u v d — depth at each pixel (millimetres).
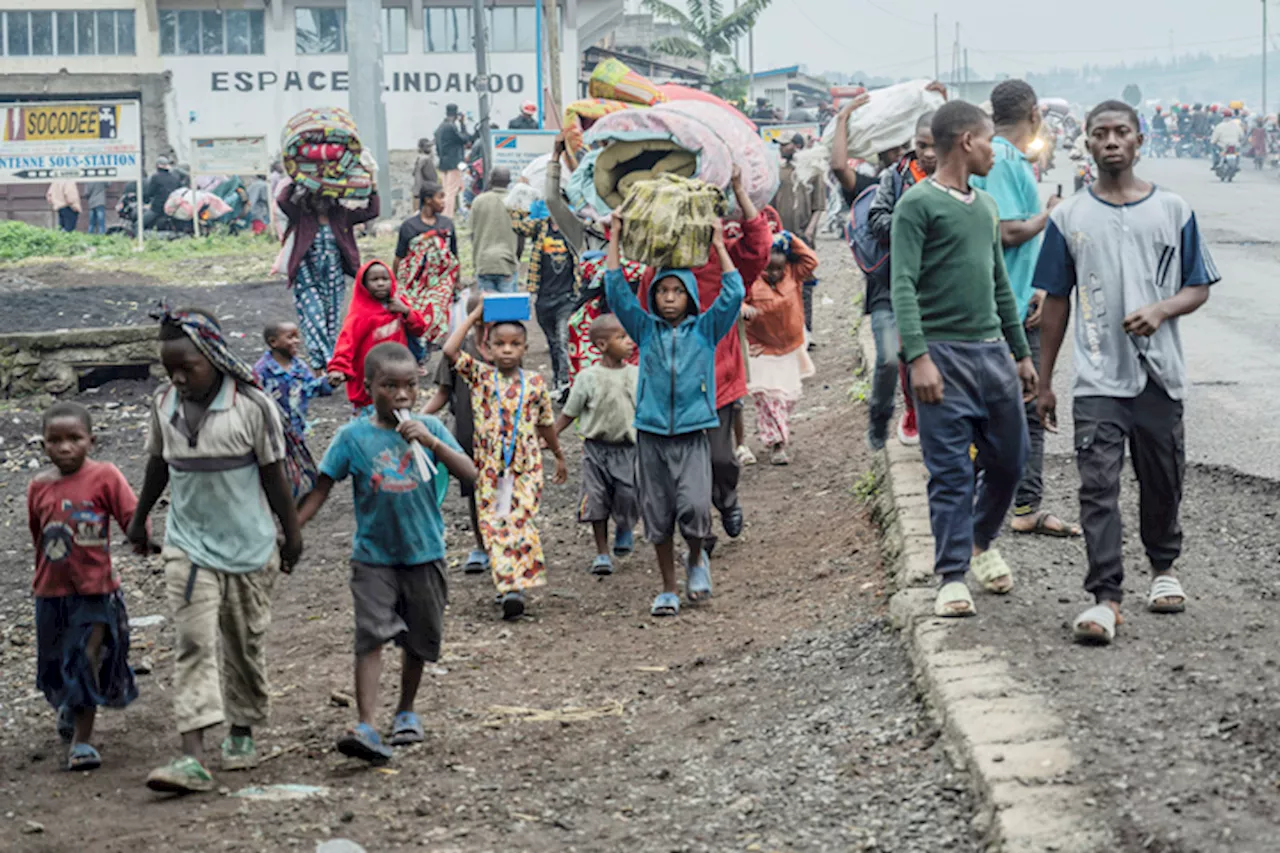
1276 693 4785
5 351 14359
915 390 5742
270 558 5508
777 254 10141
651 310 7379
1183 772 4293
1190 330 13609
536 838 4711
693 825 4719
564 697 6336
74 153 25984
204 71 39812
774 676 6160
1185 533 7039
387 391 5531
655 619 7434
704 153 8539
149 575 8984
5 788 5473
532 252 12789
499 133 22328
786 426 10438
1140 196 5590
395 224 27812
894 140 8648
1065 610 5848
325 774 5461
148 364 14852
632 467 8320
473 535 9367
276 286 19750
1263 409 9898
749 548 8562
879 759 5004
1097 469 5535
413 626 5676
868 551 7707
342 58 40094
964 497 5840
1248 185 37125
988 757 4523
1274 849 3830
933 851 4273
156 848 4699
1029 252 7141
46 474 5805
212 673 5328
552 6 34312
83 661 5648
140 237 26328
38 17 39312
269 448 5391
